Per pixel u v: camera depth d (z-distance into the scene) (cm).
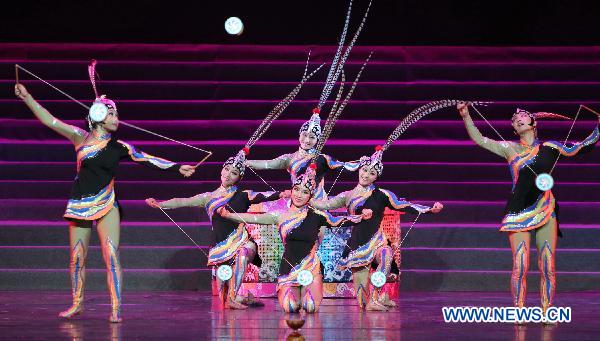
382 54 1666
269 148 1436
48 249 1231
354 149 1430
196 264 1234
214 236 1014
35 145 1449
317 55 1662
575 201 1370
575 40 1784
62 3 1772
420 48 1681
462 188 1371
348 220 961
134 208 1327
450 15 1789
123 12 1780
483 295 1152
